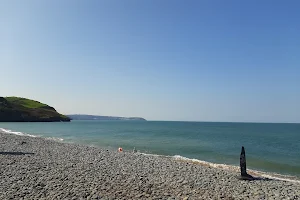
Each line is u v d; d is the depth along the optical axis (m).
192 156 36.28
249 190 15.38
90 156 26.61
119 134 82.19
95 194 13.02
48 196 12.45
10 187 13.73
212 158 34.88
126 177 17.17
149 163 23.62
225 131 115.81
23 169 18.28
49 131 90.94
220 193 14.33
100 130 106.19
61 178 16.00
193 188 15.16
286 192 15.26
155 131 104.38
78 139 60.03
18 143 37.03
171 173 19.25
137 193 13.51
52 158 24.08
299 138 77.81
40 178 15.83
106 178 16.59
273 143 60.31
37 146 34.38
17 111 197.12
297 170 27.19
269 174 23.97
